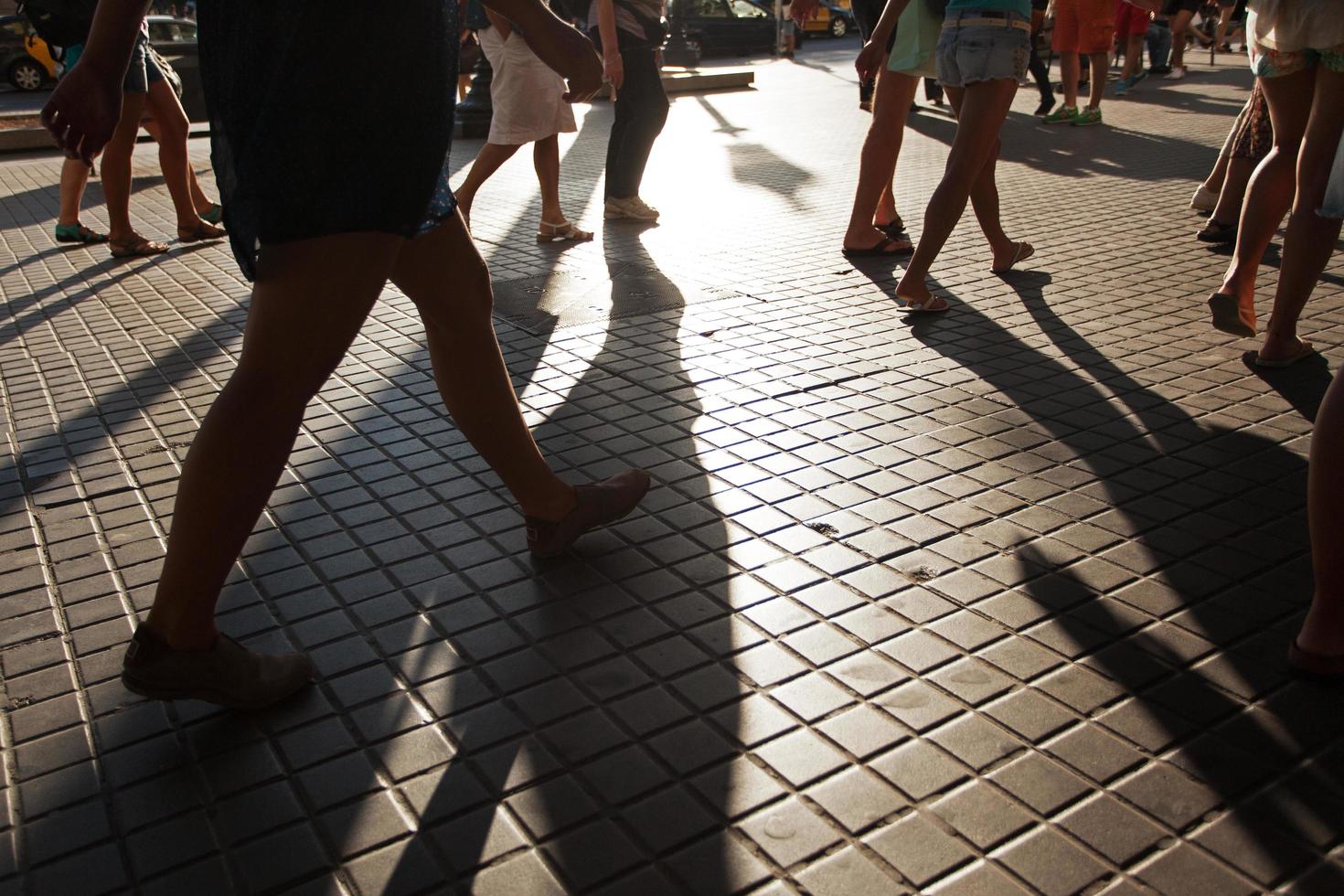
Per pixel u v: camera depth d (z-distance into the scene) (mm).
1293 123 3725
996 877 1732
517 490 2684
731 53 25531
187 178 6742
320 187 1928
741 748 2053
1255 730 2057
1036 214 6734
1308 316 4430
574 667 2326
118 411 3910
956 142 4531
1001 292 5031
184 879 1795
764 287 5250
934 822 1852
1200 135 9938
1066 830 1825
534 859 1805
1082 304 4770
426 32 1996
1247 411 3537
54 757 2111
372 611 2564
